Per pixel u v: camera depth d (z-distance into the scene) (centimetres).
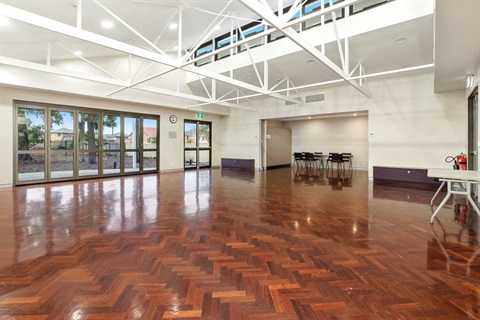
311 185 684
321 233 313
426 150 697
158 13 542
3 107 648
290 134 1324
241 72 824
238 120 1202
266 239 295
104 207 441
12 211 413
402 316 163
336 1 582
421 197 527
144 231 321
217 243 283
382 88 769
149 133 980
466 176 356
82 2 431
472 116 582
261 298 182
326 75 822
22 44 551
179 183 720
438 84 594
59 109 747
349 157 1096
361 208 434
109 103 852
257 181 762
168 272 219
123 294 187
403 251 260
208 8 571
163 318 161
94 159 827
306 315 164
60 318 161
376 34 536
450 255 250
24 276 211
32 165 700
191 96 851
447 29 318
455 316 163
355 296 184
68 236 303
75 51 668
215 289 193
